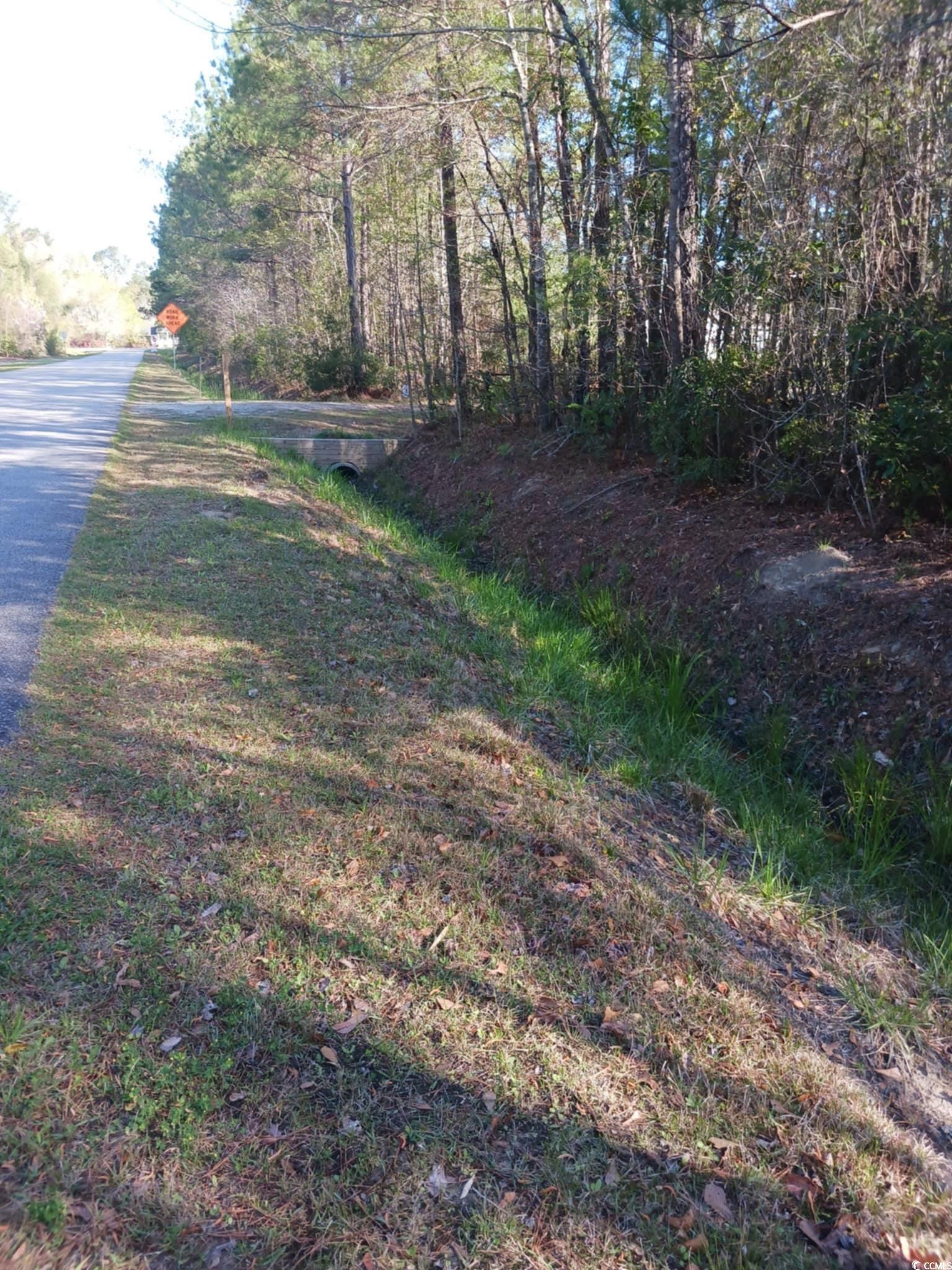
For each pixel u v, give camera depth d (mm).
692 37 10117
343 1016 3287
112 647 6301
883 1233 2797
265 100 18391
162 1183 2584
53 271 108500
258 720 5449
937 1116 3395
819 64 8781
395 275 28078
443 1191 2693
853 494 8883
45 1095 2768
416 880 4133
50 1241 2363
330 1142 2803
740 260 10398
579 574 11297
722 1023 3549
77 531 9492
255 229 36500
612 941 3920
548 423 15906
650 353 12742
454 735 5730
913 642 7059
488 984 3553
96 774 4578
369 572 9469
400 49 14164
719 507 10430
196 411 24297
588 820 4969
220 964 3416
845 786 6219
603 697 7551
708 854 5086
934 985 4203
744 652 8367
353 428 21984
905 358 8352
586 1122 2990
